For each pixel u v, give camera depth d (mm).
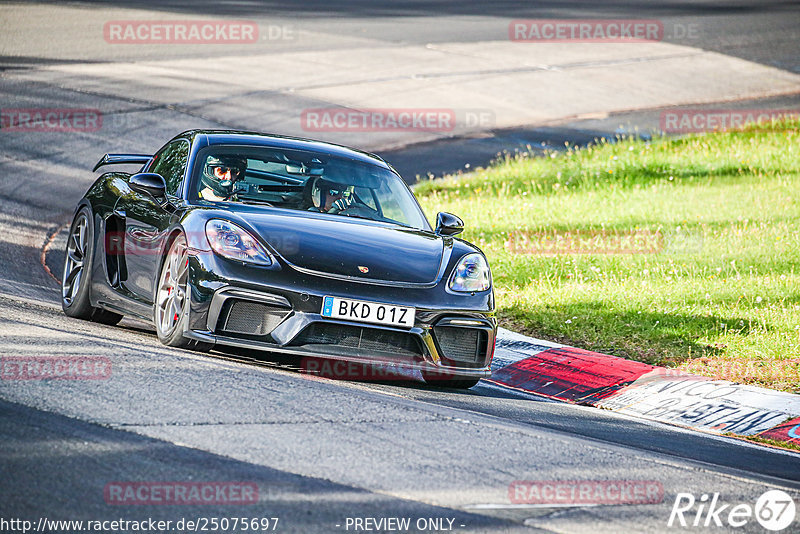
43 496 11953
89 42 86312
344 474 14023
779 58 102625
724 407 24703
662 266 38281
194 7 110312
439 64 90875
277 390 18344
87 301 25750
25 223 41250
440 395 21719
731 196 51875
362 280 20984
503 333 31031
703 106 82438
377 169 26391
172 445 14320
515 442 17266
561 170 58688
